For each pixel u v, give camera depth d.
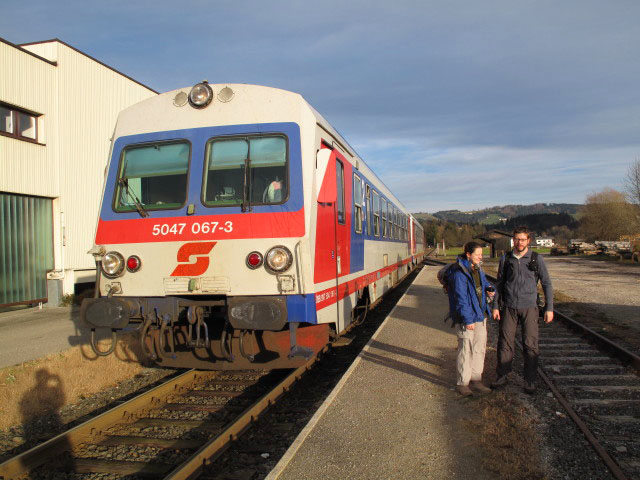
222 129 5.95
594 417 5.05
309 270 5.43
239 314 5.33
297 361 6.02
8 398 5.86
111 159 6.31
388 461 4.05
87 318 5.82
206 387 6.50
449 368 6.75
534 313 5.70
